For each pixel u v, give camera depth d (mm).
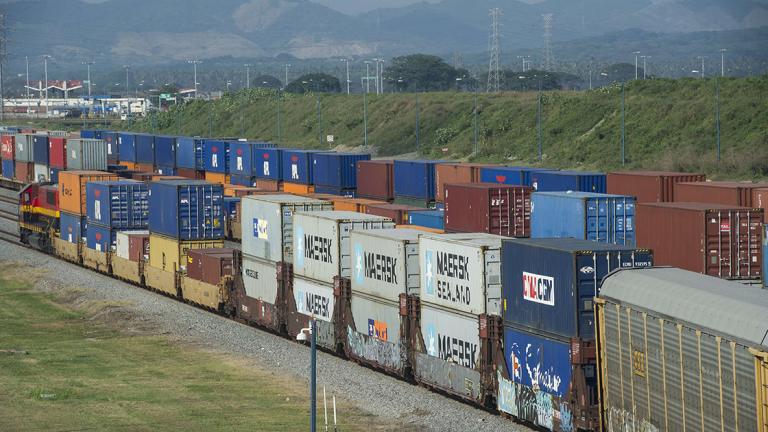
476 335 130750
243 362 170750
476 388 131000
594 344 111938
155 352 181250
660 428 99750
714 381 92250
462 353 134500
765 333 87062
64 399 148250
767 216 171500
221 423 133500
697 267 146125
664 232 152500
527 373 121875
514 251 123312
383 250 150875
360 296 159250
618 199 163875
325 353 173750
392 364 150125
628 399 104625
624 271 108562
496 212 183000
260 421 134125
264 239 187750
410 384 150250
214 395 149000
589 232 163250
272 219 183875
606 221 163750
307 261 173750
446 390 138000
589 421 111562
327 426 129500
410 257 146000
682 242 148875
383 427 129750
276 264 182875
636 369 103062
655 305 100125
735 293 95688
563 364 114562
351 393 147750
